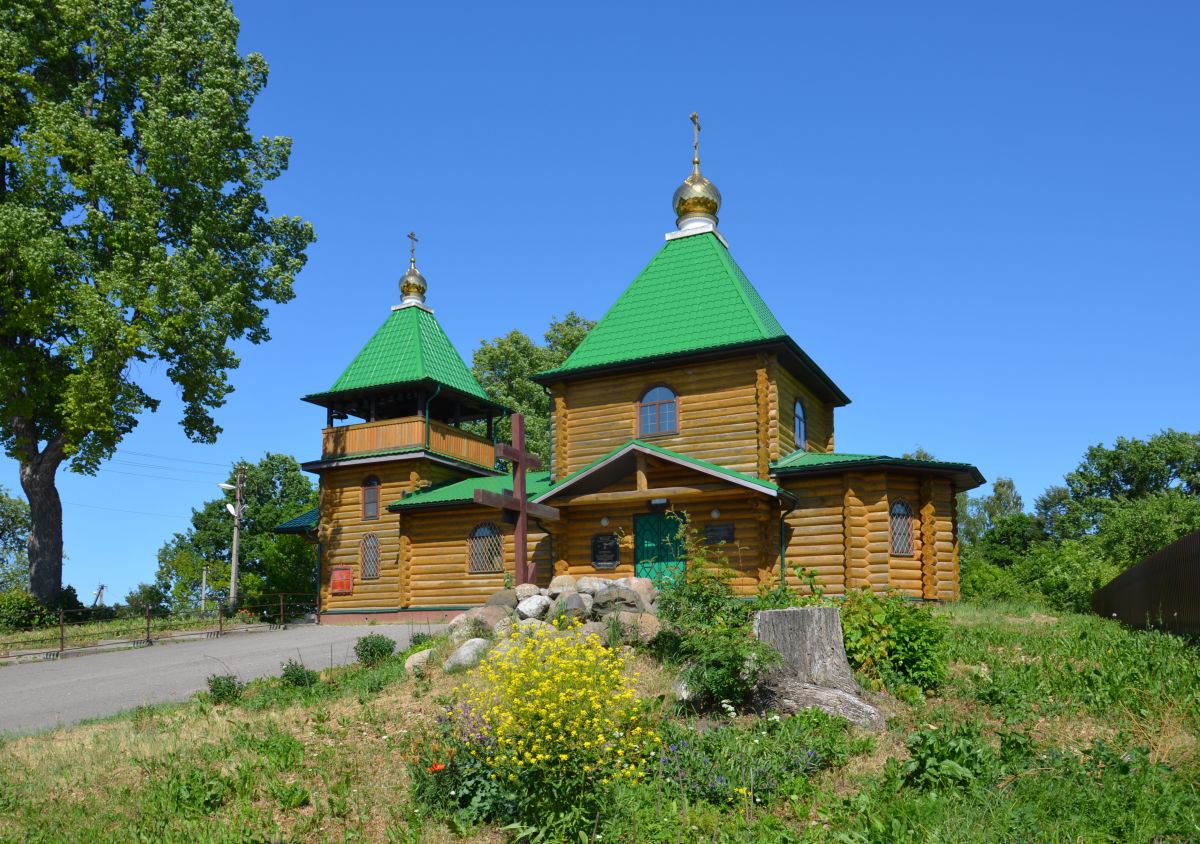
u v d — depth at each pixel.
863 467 21.61
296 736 11.52
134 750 11.12
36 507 30.28
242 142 30.77
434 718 11.59
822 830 7.50
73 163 29.28
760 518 21.70
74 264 27.41
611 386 24.84
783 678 10.75
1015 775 8.16
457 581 27.14
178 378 29.66
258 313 31.55
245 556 51.31
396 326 32.41
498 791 8.42
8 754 11.55
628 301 25.98
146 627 25.02
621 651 12.88
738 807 8.01
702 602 13.23
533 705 8.52
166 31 29.62
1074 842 6.88
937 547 22.36
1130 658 12.11
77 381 26.70
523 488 19.69
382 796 9.15
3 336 29.14
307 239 33.31
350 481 30.19
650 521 23.05
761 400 22.72
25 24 28.52
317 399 31.42
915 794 8.01
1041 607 21.97
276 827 8.55
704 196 26.80
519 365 44.69
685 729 9.53
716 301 24.56
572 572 23.75
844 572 21.45
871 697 11.06
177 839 8.21
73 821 8.90
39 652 22.47
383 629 25.00
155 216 27.92
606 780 8.19
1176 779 7.93
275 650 21.20
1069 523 57.59
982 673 12.06
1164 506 36.47
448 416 33.88
